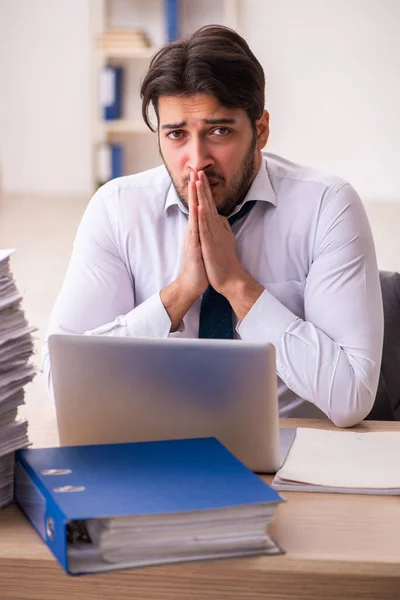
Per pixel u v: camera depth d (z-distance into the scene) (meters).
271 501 1.19
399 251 6.87
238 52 1.84
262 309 1.91
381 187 9.40
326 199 2.04
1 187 9.67
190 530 1.18
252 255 2.08
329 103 9.26
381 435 1.67
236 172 1.92
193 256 1.95
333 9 9.05
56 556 1.19
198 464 1.32
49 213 8.54
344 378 1.83
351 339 1.91
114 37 8.63
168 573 1.18
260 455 1.47
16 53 9.37
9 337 1.34
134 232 2.14
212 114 1.84
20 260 6.60
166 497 1.19
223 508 1.17
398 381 2.18
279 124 9.34
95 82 8.87
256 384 1.42
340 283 1.96
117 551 1.17
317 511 1.36
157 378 1.44
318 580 1.20
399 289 2.22
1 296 1.36
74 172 9.61
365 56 9.14
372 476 1.46
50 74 9.39
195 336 2.06
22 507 1.37
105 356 1.44
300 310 2.10
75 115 9.48
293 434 1.67
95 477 1.27
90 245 2.15
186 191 1.95
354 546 1.24
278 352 1.88
